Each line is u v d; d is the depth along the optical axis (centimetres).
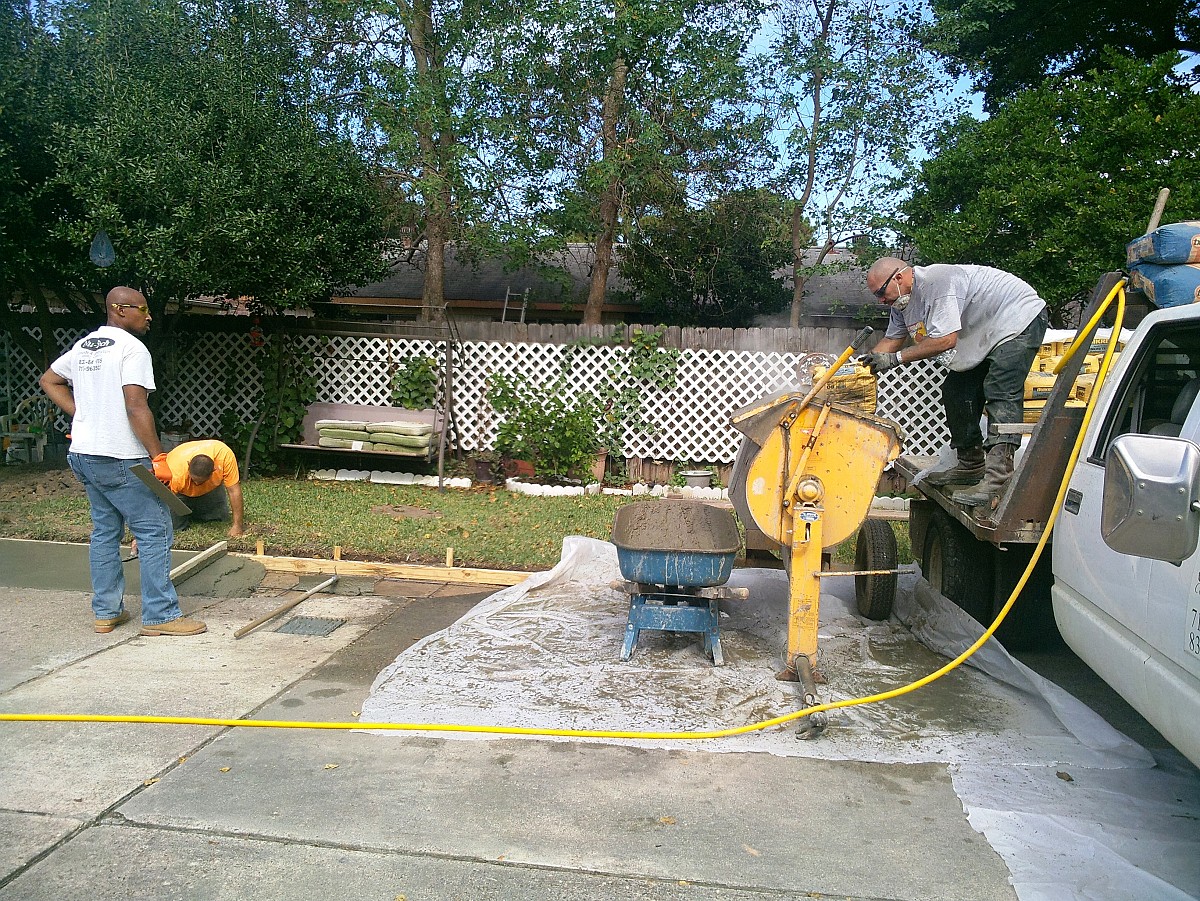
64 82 868
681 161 1212
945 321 461
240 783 342
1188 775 358
